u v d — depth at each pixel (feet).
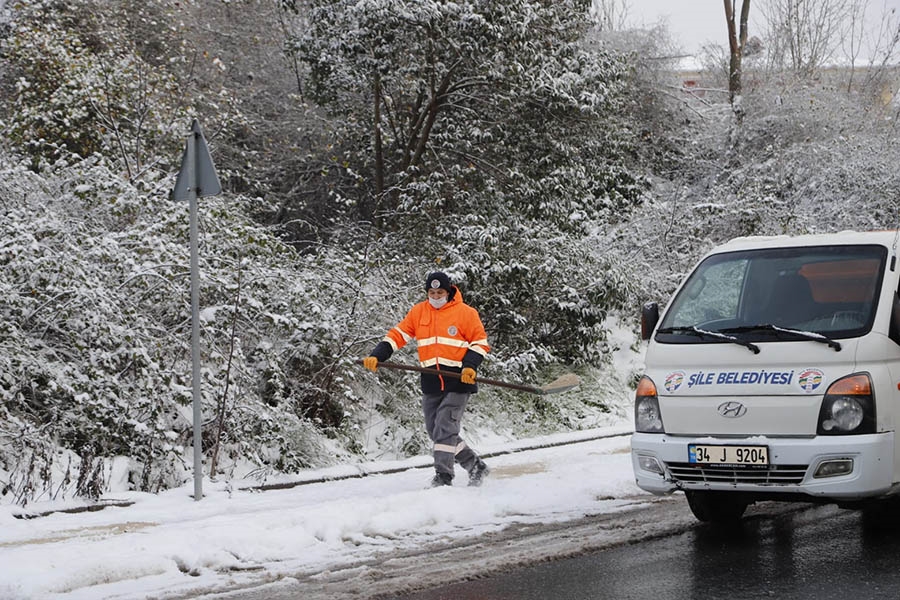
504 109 51.60
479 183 50.57
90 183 35.37
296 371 34.50
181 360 31.45
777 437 19.58
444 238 46.50
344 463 32.40
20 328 29.30
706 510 21.88
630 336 51.96
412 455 34.42
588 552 19.69
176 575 18.51
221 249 34.55
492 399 39.93
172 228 34.19
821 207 65.98
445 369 26.78
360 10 45.88
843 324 20.10
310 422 32.42
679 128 80.53
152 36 56.03
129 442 28.40
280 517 22.12
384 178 54.80
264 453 31.12
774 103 77.61
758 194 59.98
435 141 53.72
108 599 16.84
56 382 27.86
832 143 71.61
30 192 34.14
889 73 94.48
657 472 20.85
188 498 26.58
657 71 79.71
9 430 26.89
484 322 43.96
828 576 17.38
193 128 26.68
